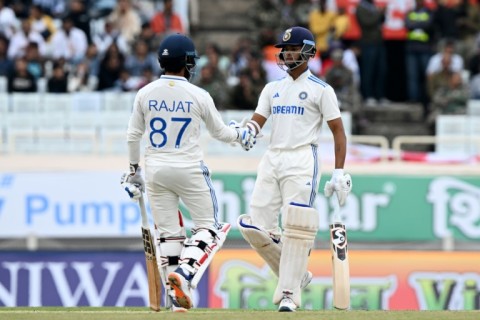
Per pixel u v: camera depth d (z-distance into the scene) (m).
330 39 70.44
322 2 70.75
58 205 53.50
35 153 61.91
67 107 64.88
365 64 70.81
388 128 70.25
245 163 59.00
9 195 53.47
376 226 54.06
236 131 31.56
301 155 31.67
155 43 68.88
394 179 54.31
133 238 53.19
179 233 30.95
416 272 52.56
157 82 30.48
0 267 52.69
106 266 52.75
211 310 33.72
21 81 66.44
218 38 75.94
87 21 70.38
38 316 28.78
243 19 77.06
